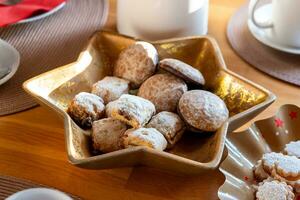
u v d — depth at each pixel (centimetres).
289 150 59
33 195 52
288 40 76
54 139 64
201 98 61
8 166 61
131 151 54
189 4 73
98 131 59
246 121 62
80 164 54
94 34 70
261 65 75
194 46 70
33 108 68
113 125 59
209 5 87
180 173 58
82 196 58
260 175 58
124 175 60
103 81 65
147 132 57
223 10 86
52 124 66
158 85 63
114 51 71
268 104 61
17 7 81
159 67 65
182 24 74
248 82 64
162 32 75
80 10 85
